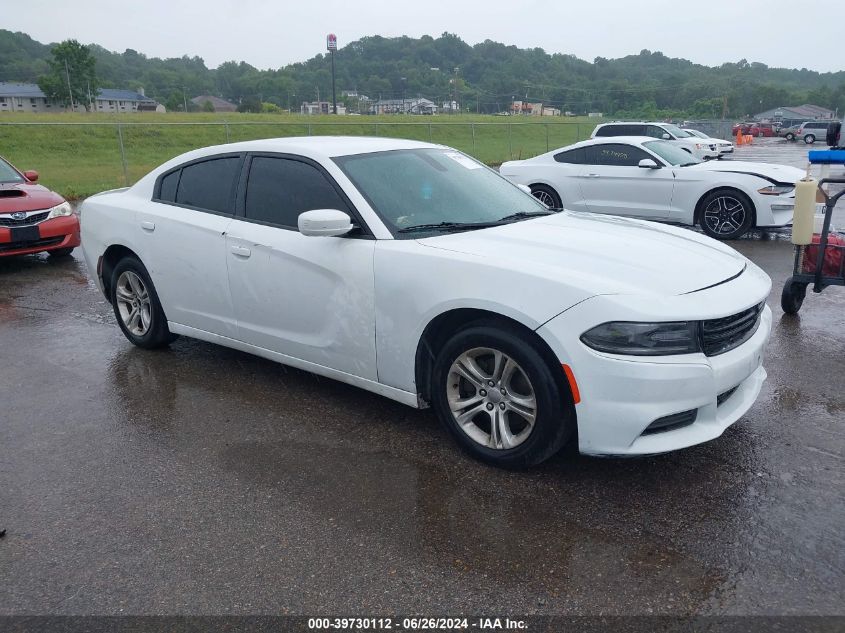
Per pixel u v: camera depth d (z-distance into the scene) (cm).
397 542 291
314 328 407
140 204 509
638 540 289
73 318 642
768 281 369
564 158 1130
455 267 343
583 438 313
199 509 320
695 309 308
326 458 364
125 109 11194
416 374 367
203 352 534
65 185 1902
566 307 308
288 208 421
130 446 383
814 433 382
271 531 301
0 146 2944
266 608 255
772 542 286
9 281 810
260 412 422
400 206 395
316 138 463
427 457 363
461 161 470
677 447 308
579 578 267
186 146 3388
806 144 4753
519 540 291
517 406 336
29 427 410
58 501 330
